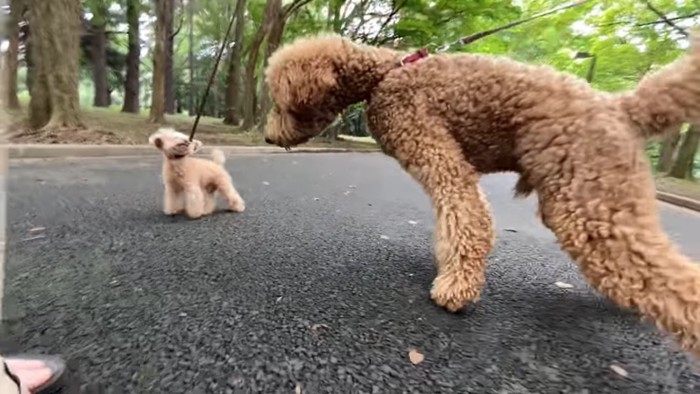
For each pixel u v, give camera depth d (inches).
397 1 257.3
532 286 41.5
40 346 26.7
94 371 24.8
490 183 125.3
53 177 84.0
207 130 245.8
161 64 243.8
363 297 36.5
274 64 39.7
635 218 26.7
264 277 39.6
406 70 36.7
